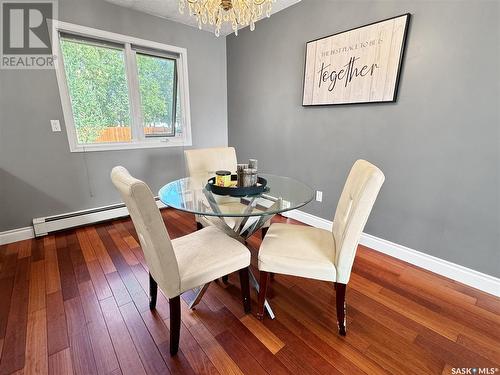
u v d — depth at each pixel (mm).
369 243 2248
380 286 1724
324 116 2393
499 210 1554
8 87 2092
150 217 1000
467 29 1509
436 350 1240
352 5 2008
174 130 3305
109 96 2691
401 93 1849
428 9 1636
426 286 1724
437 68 1657
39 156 2324
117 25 2529
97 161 2664
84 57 2469
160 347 1256
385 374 1124
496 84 1458
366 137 2115
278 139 2920
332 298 1615
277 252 1350
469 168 1628
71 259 2031
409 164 1896
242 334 1335
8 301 1549
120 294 1631
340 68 2152
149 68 2914
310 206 2723
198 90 3283
